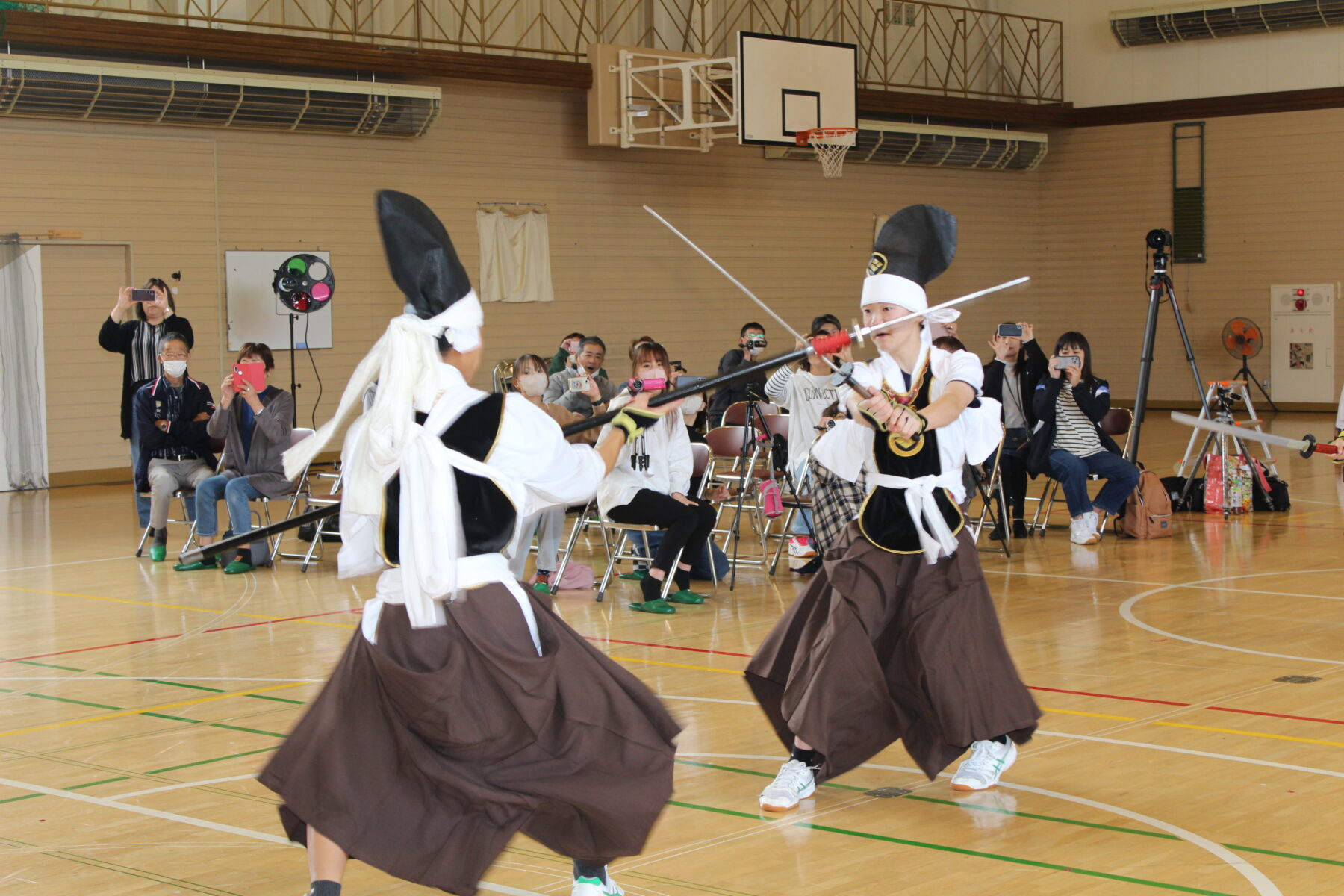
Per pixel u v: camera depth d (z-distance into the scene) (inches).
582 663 119.3
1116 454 395.5
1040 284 880.3
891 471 158.6
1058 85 858.8
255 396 362.0
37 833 159.8
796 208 781.9
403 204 121.3
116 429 578.9
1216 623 273.9
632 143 671.1
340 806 112.9
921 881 137.9
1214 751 185.0
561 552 394.3
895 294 161.5
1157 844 147.8
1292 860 141.9
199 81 562.6
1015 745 172.2
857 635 156.9
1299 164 790.5
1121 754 184.2
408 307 121.5
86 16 553.6
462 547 117.2
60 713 219.1
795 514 353.4
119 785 178.4
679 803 166.4
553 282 690.2
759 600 315.6
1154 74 829.8
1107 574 336.2
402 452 115.6
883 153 794.8
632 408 128.7
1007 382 405.4
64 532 440.8
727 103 705.0
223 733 205.0
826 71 676.1
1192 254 826.2
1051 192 871.7
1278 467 563.8
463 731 113.0
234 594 330.6
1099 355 862.5
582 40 695.7
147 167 572.7
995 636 161.3
